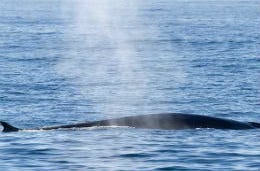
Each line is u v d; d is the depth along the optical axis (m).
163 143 75.12
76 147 73.12
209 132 82.50
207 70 168.62
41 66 179.38
